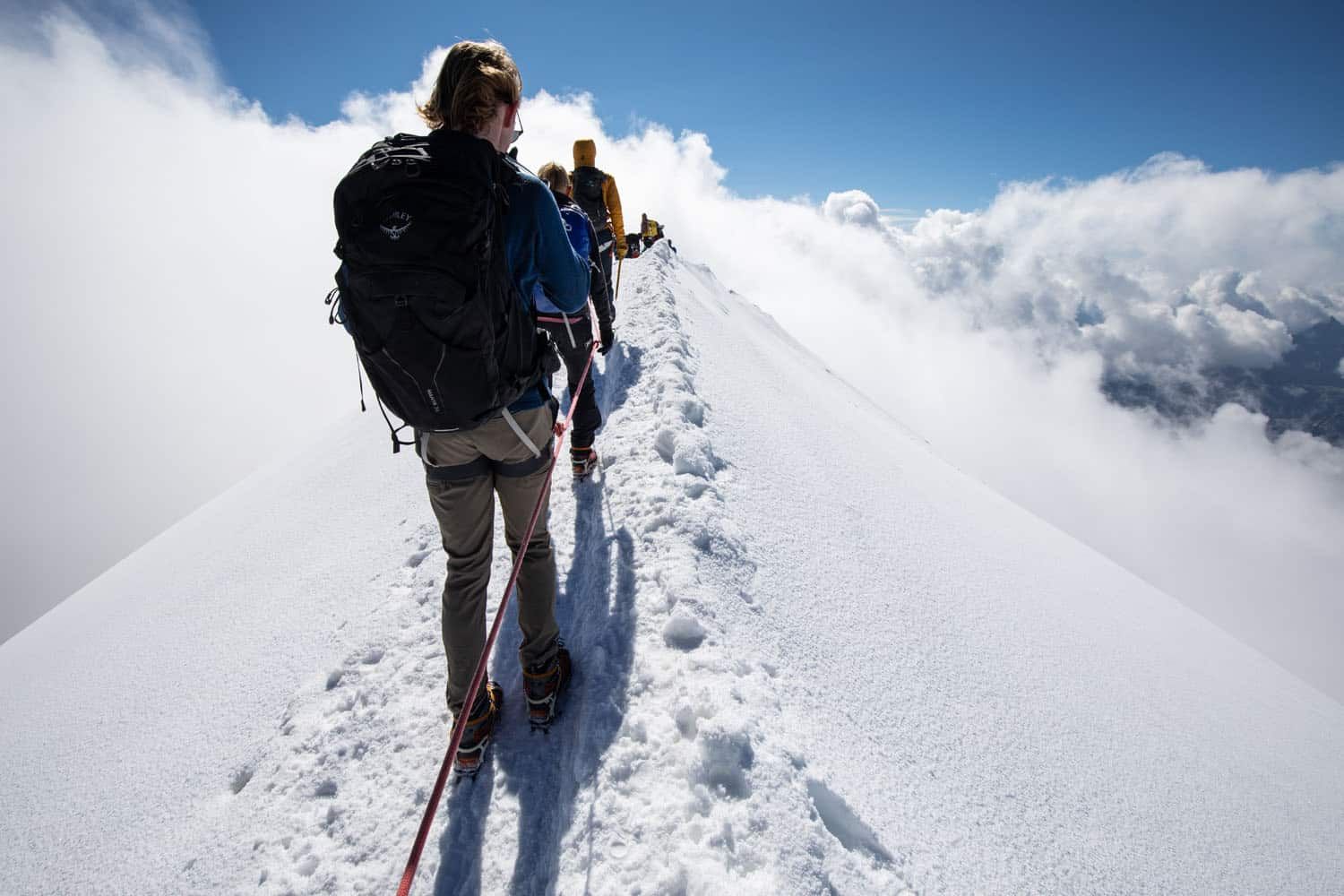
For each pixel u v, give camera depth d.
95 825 2.75
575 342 3.87
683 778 1.92
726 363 7.45
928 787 2.40
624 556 3.10
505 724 2.33
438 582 3.42
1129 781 3.07
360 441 7.57
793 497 4.39
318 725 2.60
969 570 4.81
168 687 3.83
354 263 1.51
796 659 2.72
